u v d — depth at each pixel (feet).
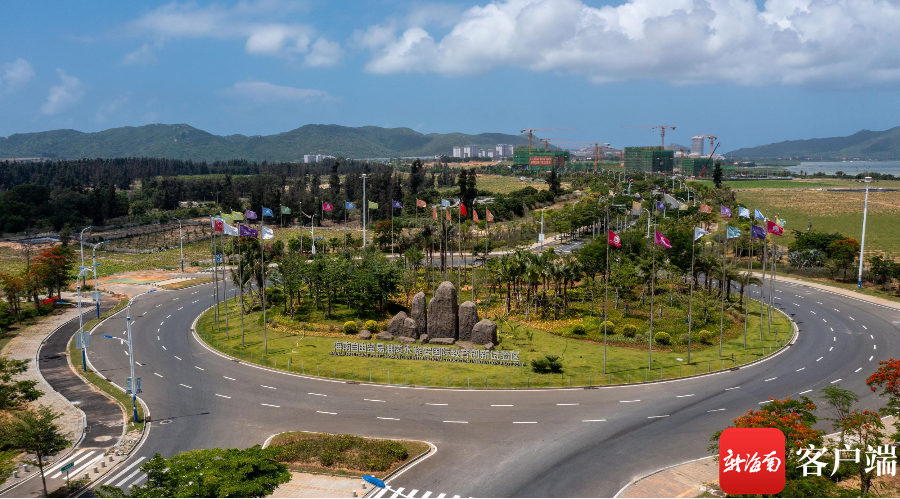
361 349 250.98
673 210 639.35
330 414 192.13
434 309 267.39
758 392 208.13
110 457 163.73
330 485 146.82
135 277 449.06
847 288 384.88
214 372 236.22
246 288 390.83
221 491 116.47
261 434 178.19
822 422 181.47
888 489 136.87
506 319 299.17
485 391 210.79
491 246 497.46
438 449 165.99
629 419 185.57
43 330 301.22
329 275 308.40
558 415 189.06
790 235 577.43
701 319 293.64
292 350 260.42
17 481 152.35
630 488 143.23
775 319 309.01
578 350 253.65
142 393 213.66
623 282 319.68
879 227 631.97
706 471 150.92
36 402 204.95
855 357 247.29
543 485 145.48
